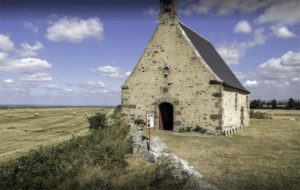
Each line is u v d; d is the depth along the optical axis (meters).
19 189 10.03
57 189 10.01
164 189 10.28
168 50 23.75
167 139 19.61
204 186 10.59
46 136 24.61
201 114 22.70
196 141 19.19
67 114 52.44
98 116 20.59
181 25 24.94
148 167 11.96
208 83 22.56
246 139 21.12
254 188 10.70
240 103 29.70
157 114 23.84
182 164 12.05
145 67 24.33
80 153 12.17
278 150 17.23
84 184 10.22
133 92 24.55
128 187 10.27
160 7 24.05
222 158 14.85
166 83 23.69
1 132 27.72
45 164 11.07
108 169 11.34
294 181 11.50
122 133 16.55
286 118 49.31
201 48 26.05
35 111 59.69
